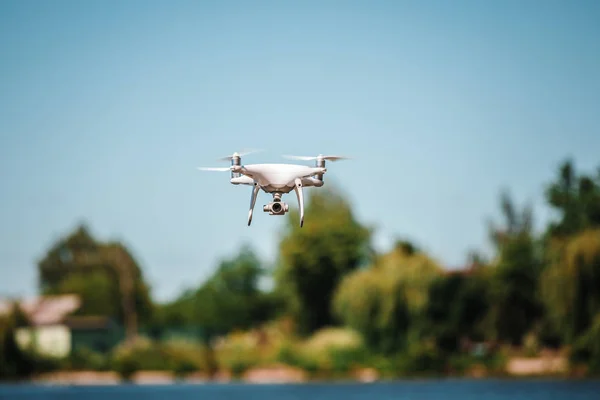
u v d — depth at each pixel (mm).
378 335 93562
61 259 184625
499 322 89562
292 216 118875
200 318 145125
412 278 90562
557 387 74375
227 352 102625
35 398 80062
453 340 91688
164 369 103250
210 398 77000
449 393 74688
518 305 89562
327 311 116812
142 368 103750
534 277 88688
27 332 110812
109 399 77812
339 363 94250
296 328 116938
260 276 157375
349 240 116562
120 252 171125
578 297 72125
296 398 74625
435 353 90375
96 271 172625
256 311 146500
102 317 144250
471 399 69125
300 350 98250
